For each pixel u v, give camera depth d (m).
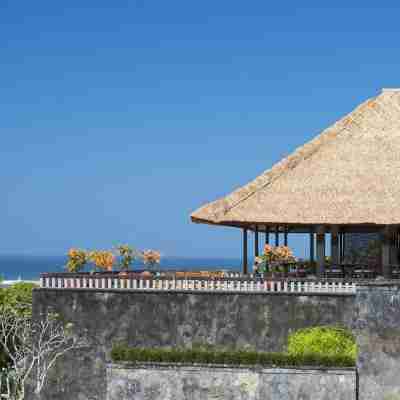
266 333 56.78
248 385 49.25
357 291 50.00
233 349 57.06
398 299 49.34
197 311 57.72
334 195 63.44
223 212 63.31
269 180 65.31
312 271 67.94
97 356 58.69
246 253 67.75
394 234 70.06
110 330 58.66
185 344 57.72
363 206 62.50
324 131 68.50
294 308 56.53
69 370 58.88
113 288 58.91
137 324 58.38
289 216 62.41
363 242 71.31
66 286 59.75
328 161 66.00
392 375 49.16
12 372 61.94
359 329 49.81
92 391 58.53
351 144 67.25
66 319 59.28
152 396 50.06
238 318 57.19
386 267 63.28
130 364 50.38
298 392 48.84
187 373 49.84
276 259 64.88
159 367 50.09
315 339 51.75
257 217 62.47
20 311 69.62
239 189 64.88
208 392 49.59
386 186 63.84
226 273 67.81
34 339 59.56
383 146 66.81
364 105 70.12
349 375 48.53
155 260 70.38
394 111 69.56
